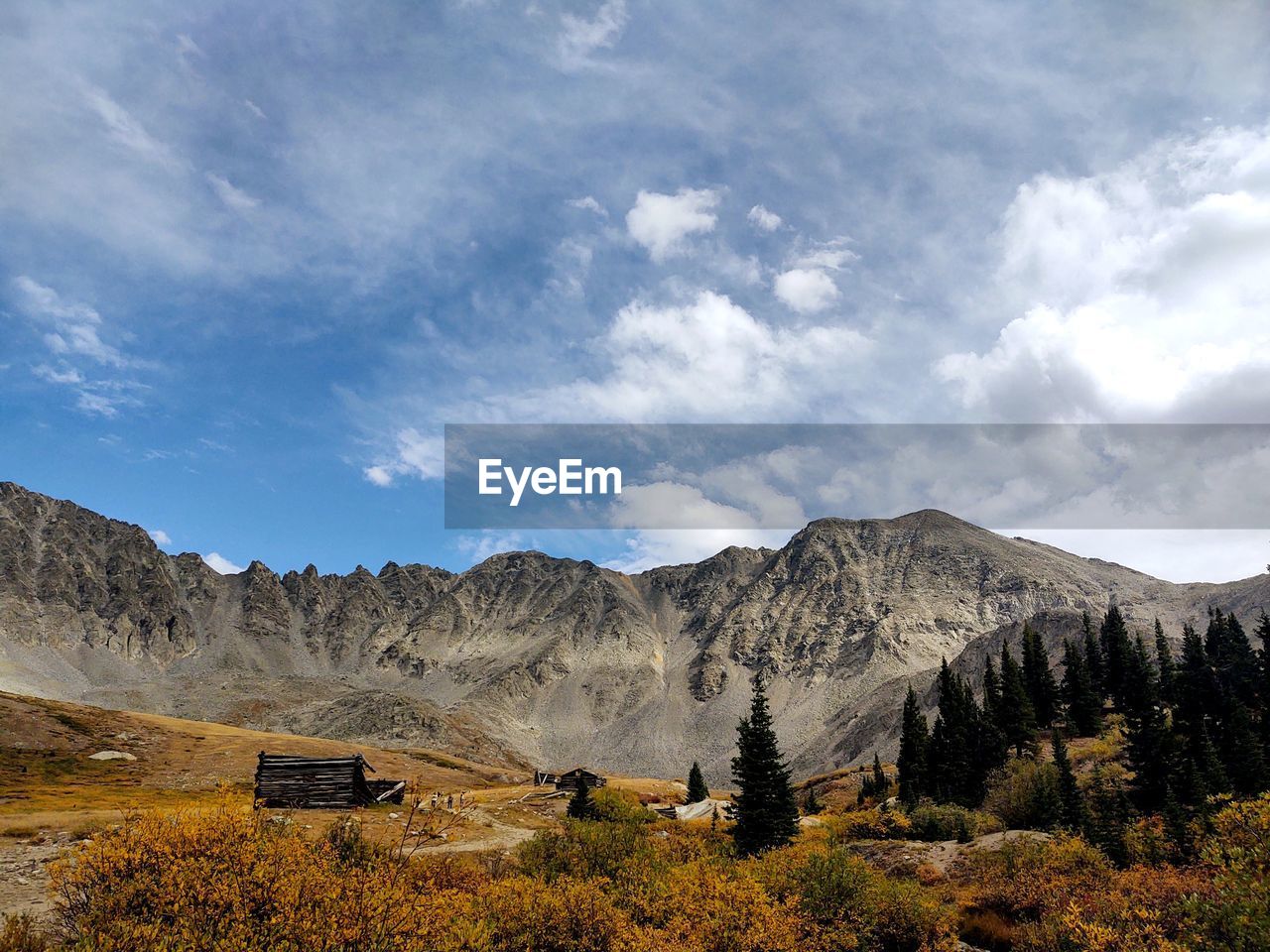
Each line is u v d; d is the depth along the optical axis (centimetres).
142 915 841
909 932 1811
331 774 4391
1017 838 3019
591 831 2034
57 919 1148
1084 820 3088
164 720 12625
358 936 855
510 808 5322
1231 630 8012
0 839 2322
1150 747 4091
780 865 2006
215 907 849
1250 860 1170
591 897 1306
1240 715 4878
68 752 8356
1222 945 1145
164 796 5706
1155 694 7525
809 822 5106
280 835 1036
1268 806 1179
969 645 19800
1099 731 7256
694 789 7500
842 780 10175
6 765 7419
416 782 1129
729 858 2286
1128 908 1556
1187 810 2697
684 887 1562
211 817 945
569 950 1229
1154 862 2392
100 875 887
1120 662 8675
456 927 963
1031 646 9244
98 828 2508
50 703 10319
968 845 3066
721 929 1402
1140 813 3656
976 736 6138
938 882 2620
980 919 1964
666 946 1265
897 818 3875
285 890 863
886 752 17800
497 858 2155
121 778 7619
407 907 905
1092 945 1391
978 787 5656
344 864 1004
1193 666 6988
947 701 7612
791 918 1516
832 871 1895
